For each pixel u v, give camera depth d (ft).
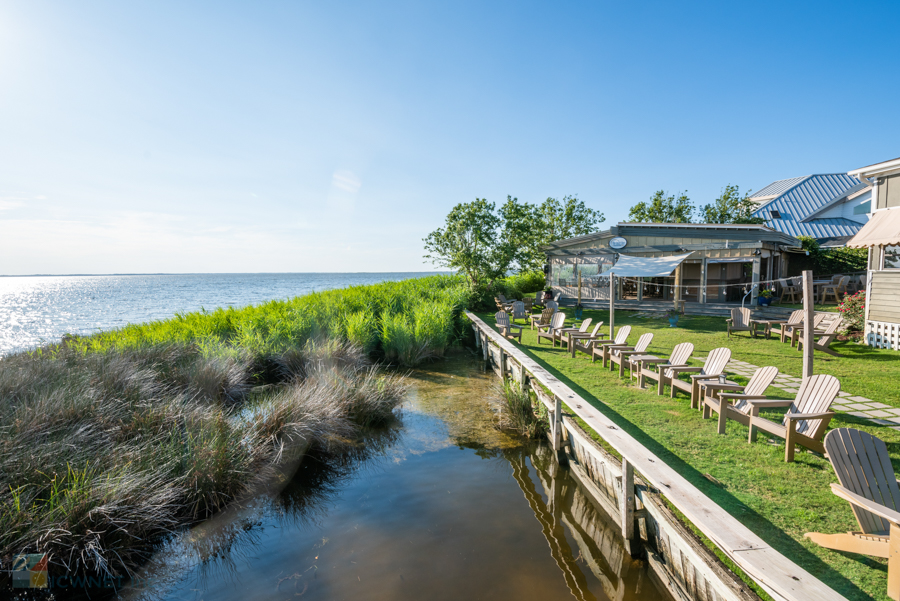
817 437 15.84
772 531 12.01
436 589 11.96
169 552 13.55
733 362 31.71
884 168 34.30
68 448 15.87
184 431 18.58
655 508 12.64
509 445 22.26
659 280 80.79
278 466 18.78
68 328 84.58
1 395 20.08
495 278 82.48
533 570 12.85
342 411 23.68
